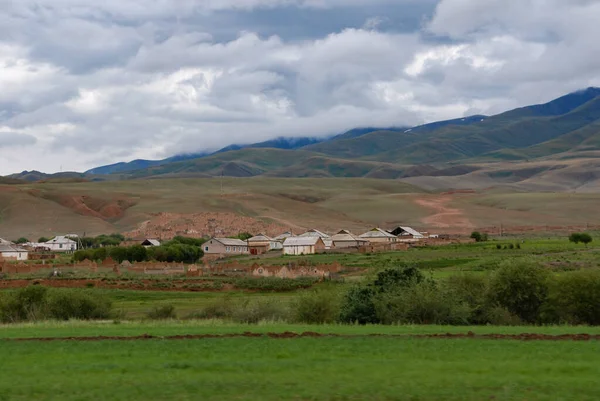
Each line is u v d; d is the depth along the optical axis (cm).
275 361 3531
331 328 5162
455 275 6669
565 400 2695
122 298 9600
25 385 2983
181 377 3122
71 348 4069
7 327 5562
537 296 6197
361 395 2758
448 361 3538
